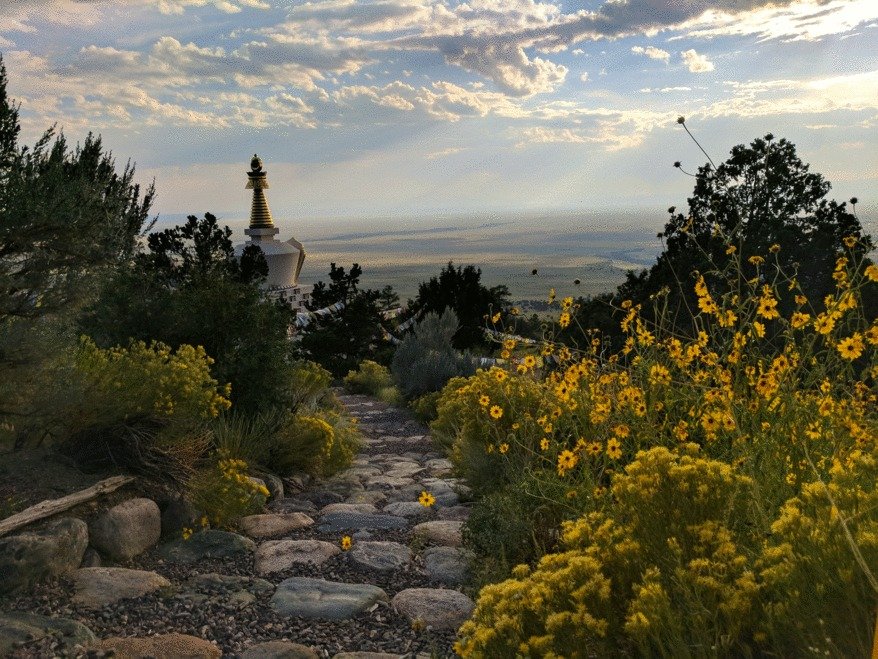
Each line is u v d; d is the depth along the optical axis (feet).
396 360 55.16
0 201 18.15
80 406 18.31
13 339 17.43
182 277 34.17
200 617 12.88
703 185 48.01
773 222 43.91
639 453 8.77
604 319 36.19
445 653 11.54
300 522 19.75
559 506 15.67
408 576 15.47
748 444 12.16
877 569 6.28
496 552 15.28
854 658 6.39
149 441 19.39
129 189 31.14
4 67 23.93
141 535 16.38
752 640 7.47
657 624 6.81
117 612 12.84
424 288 80.74
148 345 28.53
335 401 47.32
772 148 47.09
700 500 8.25
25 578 13.21
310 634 12.41
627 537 8.30
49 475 17.13
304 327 95.61
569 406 17.19
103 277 20.86
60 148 21.83
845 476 7.86
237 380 28.14
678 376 16.33
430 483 26.37
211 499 18.47
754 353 14.49
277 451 26.08
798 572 6.86
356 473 29.09
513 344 23.70
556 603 7.83
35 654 10.80
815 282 40.06
